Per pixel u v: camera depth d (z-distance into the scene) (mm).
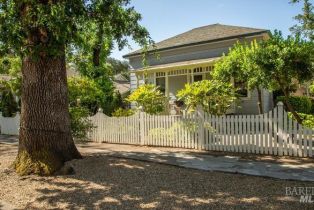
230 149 9477
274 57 8922
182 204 5027
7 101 19047
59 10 6293
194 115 10195
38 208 5133
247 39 16922
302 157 8242
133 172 7023
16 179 6746
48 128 7508
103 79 20766
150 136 11281
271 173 6652
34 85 7539
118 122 12227
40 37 6969
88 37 11742
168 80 20547
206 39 18391
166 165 7742
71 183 6383
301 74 9055
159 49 20375
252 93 16344
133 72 20672
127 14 9164
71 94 15742
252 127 9062
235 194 5418
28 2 6496
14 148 11453
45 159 7207
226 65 11711
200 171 7090
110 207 5023
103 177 6691
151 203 5129
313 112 20703
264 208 4742
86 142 12898
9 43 6676
